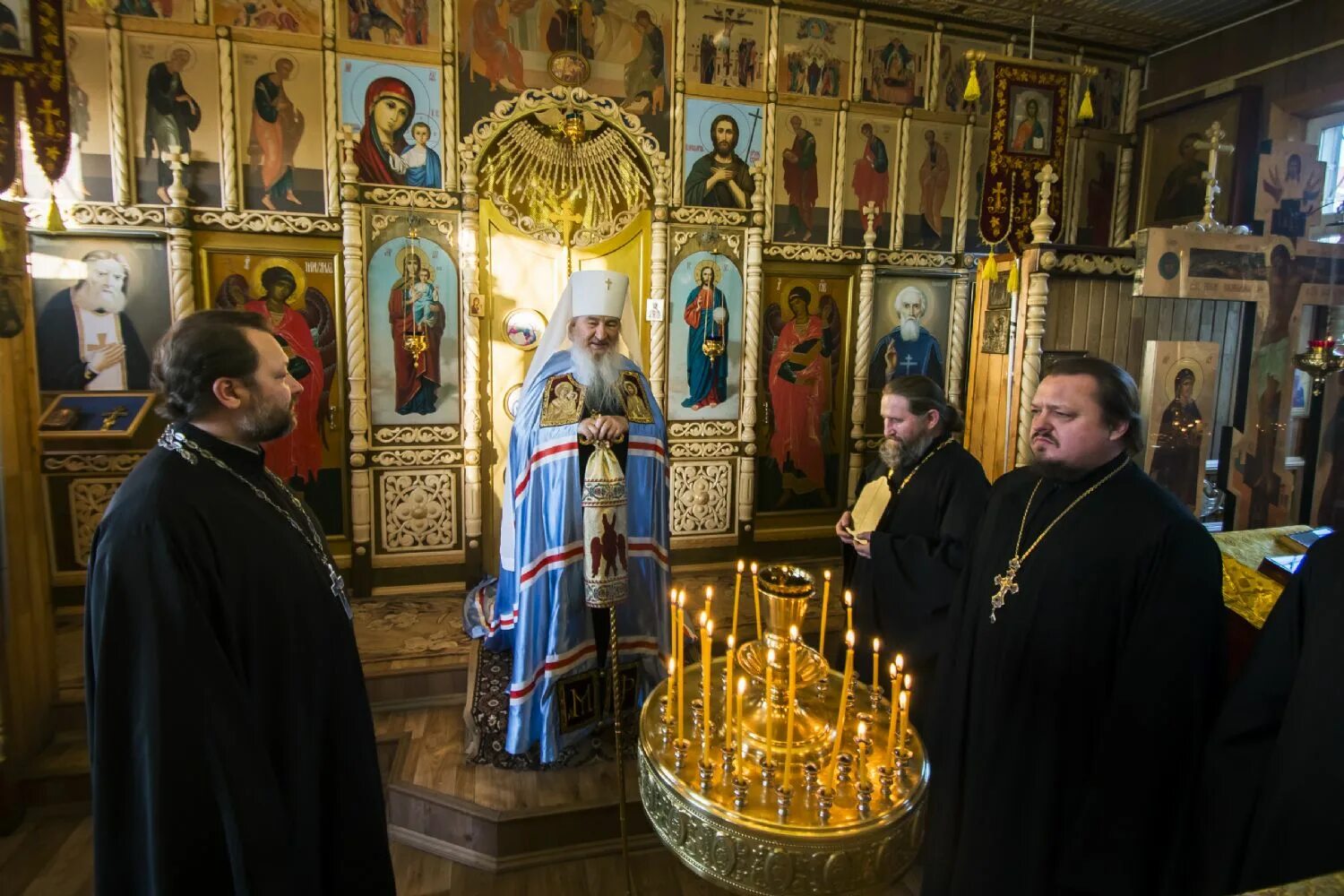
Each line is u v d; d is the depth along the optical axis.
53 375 3.97
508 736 2.92
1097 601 1.60
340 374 4.35
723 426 5.00
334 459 4.42
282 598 1.50
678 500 4.98
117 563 1.32
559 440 2.89
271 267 4.19
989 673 1.75
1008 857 1.66
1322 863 1.20
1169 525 1.55
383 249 4.31
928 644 2.28
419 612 4.25
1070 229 5.54
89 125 3.86
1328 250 3.47
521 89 4.41
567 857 2.65
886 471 2.71
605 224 4.63
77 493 3.99
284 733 1.51
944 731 1.91
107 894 1.33
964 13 5.00
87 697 1.39
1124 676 1.54
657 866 2.65
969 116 5.12
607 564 2.58
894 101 5.05
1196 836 1.45
